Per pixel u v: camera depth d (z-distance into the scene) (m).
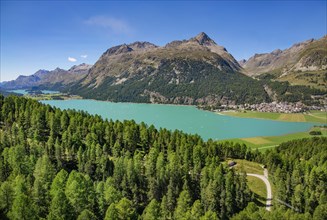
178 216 106.62
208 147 186.25
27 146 156.75
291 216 103.31
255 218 96.56
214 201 122.75
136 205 125.94
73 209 94.12
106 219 89.06
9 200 94.19
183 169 145.62
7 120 191.62
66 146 165.12
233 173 141.88
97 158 150.00
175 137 195.75
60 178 109.31
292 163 176.75
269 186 155.00
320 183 148.00
